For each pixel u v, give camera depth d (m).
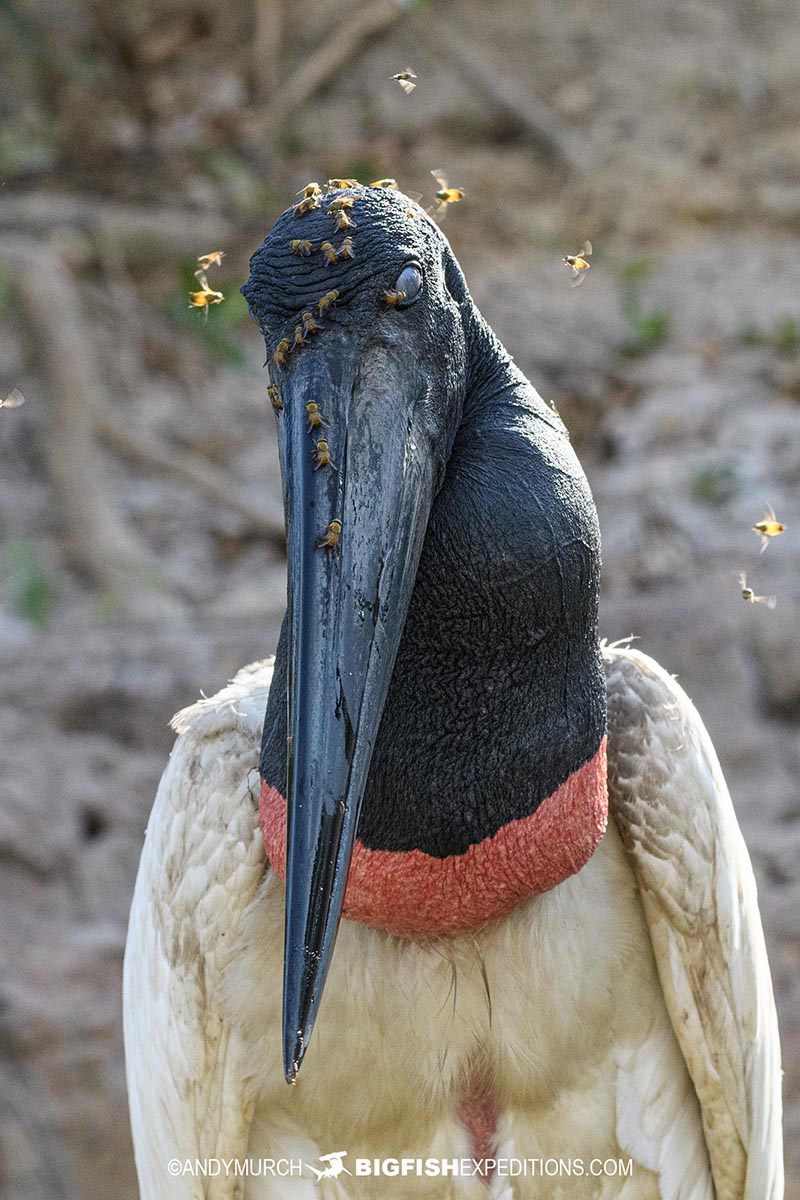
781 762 11.36
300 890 4.10
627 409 16.25
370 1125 5.42
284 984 4.07
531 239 19.06
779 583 12.42
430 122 20.92
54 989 10.35
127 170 19.81
